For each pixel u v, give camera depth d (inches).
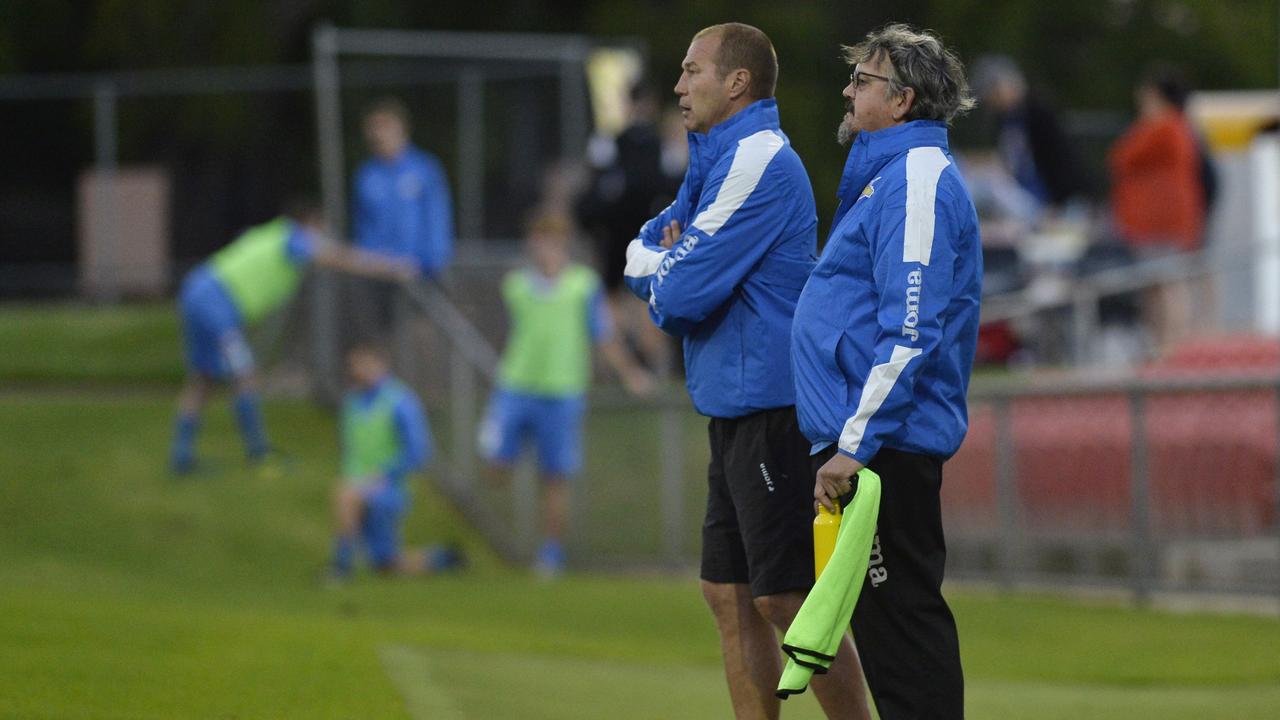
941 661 635.5
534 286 1745.8
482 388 1809.8
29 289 2427.4
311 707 844.0
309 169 2374.5
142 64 3041.3
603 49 2337.6
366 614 1403.8
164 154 2421.3
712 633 1352.1
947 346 635.5
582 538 1758.1
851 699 690.2
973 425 1534.2
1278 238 2143.2
